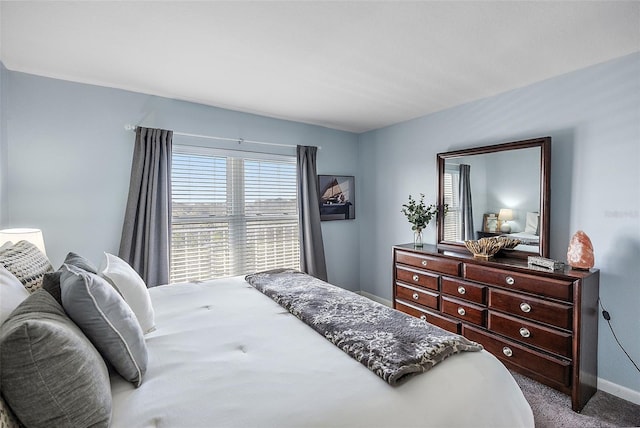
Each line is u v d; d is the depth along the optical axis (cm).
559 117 228
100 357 95
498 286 224
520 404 113
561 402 191
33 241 186
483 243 246
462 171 291
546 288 198
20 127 221
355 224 414
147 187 259
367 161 403
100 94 249
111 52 194
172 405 90
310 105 299
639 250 192
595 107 210
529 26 165
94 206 248
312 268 353
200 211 301
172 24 163
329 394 95
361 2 145
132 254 256
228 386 99
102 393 83
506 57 201
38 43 183
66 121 237
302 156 352
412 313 292
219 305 176
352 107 304
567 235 225
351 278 412
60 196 236
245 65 213
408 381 102
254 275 235
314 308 162
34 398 72
